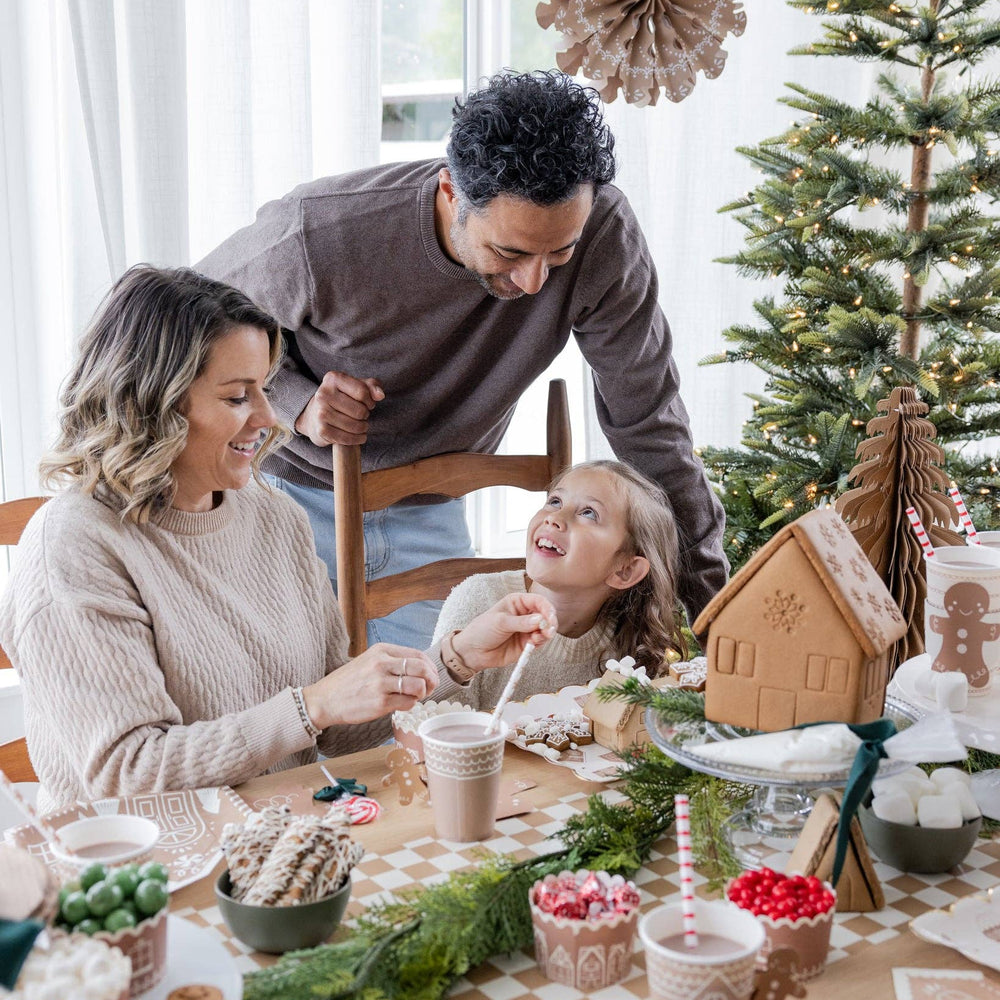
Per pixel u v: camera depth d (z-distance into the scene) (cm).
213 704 125
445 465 178
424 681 115
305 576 144
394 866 94
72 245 208
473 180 140
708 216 313
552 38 298
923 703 105
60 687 114
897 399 120
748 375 331
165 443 120
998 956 79
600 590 159
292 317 177
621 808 96
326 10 243
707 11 143
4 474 219
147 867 75
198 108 222
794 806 98
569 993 77
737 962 70
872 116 250
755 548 258
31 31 208
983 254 251
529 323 180
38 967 65
